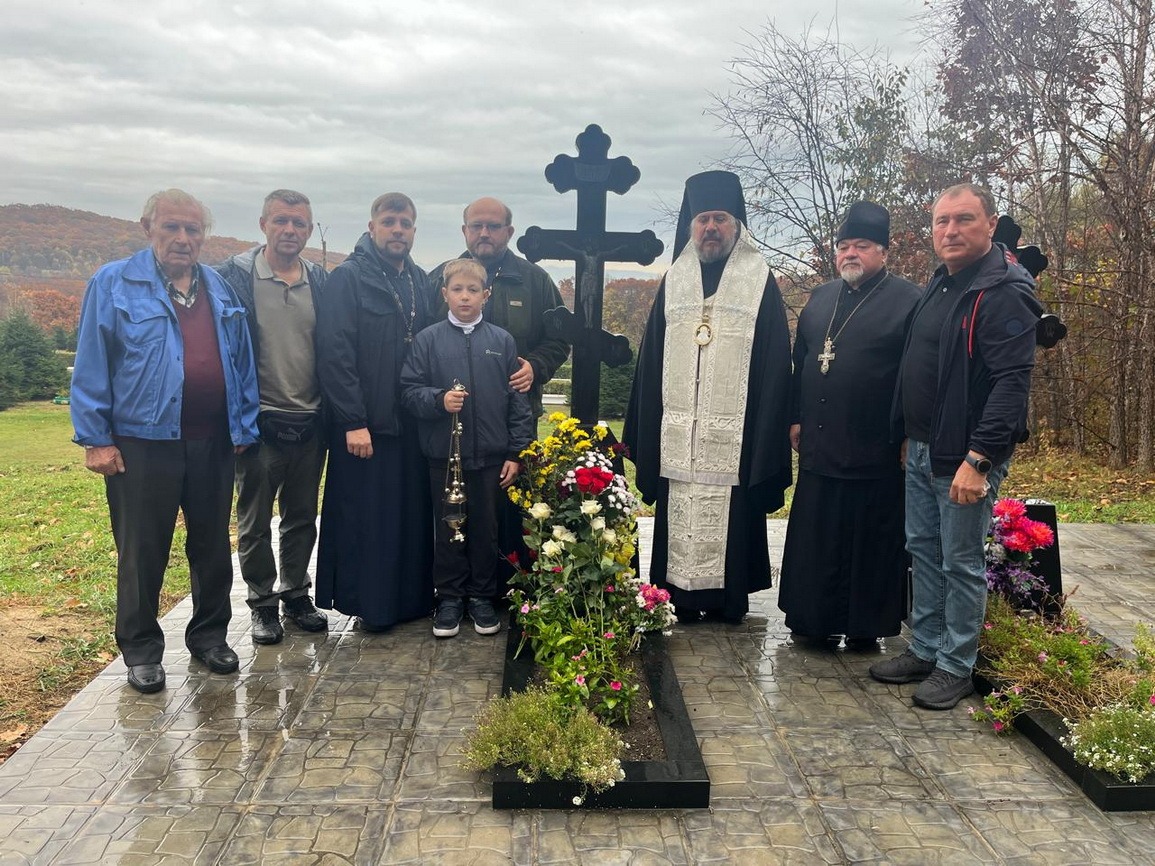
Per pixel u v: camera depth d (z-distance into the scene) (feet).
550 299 13.64
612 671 9.57
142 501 10.14
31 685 11.32
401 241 11.96
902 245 35.12
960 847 7.60
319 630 12.50
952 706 10.24
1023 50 30.35
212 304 10.46
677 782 8.10
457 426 11.83
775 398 12.10
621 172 13.42
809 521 11.79
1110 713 8.88
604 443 12.69
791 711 10.19
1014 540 11.55
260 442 11.61
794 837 7.73
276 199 11.28
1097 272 29.32
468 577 12.64
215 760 8.88
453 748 9.18
